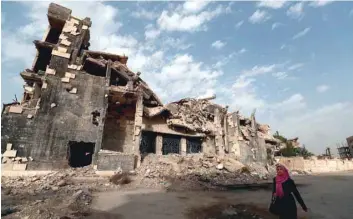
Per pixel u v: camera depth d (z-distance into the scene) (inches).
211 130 905.5
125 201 327.9
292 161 1430.9
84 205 287.0
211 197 383.6
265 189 496.4
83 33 740.0
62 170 541.3
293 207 189.3
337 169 1493.6
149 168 595.5
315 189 508.7
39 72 692.7
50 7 740.7
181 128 840.3
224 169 706.2
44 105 590.9
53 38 842.2
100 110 644.1
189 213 274.5
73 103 625.3
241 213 279.4
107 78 691.4
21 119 555.5
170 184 493.4
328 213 279.1
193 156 758.5
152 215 260.2
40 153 544.7
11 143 527.8
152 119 798.5
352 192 451.2
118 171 550.6
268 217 263.1
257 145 1052.5
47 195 361.1
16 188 413.7
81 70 689.0
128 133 749.9
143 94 763.4
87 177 506.0
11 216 233.1
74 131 599.8
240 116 1082.7
